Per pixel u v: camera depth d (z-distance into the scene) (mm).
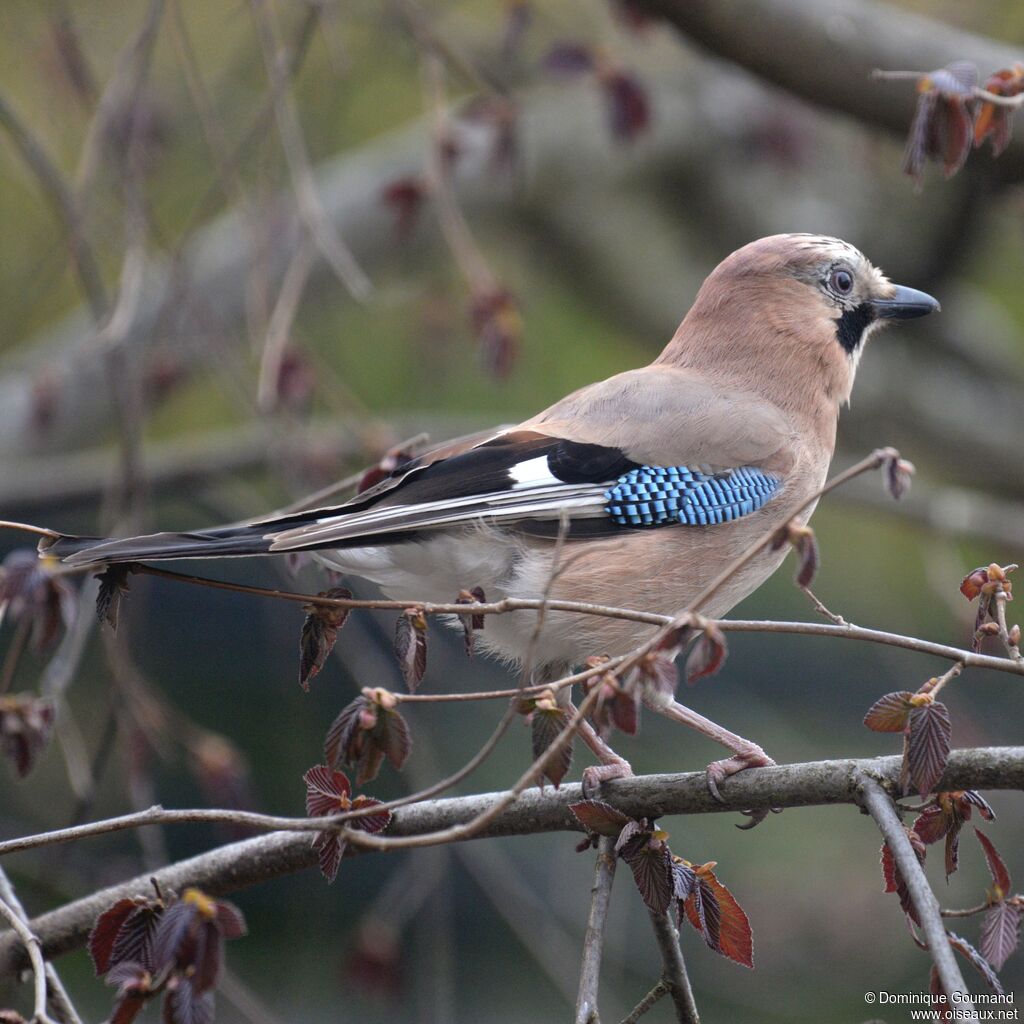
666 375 8164
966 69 6258
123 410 8625
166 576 5641
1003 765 5133
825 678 14766
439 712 13117
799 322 8398
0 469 11938
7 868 10484
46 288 10875
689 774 5777
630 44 12477
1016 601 14094
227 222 12539
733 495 7609
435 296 12227
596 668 5008
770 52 9188
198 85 8891
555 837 13039
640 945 13156
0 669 12047
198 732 8617
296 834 6043
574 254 14305
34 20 11070
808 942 12570
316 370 9945
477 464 7195
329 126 11352
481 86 9492
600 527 7426
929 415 13703
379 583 7289
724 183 14242
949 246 13172
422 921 12742
